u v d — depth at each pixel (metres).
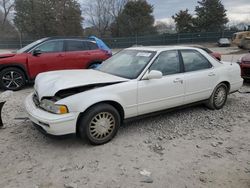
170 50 5.15
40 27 51.41
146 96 4.65
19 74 8.28
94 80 4.33
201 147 4.29
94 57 9.31
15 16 53.44
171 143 4.42
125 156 3.98
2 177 3.47
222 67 5.95
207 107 6.04
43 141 4.45
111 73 4.93
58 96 4.10
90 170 3.62
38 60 8.41
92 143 4.24
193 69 5.43
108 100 4.23
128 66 4.96
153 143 4.40
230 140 4.57
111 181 3.38
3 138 4.57
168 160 3.88
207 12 55.25
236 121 5.42
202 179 3.44
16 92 8.09
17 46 44.94
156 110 4.89
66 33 52.16
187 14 54.72
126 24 52.53
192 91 5.34
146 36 43.06
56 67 8.72
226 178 3.47
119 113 4.54
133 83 4.49
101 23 55.59
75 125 4.02
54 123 3.86
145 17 52.56
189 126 5.11
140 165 3.74
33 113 4.12
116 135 4.66
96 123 4.20
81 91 4.15
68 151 4.12
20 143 4.39
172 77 4.98
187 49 5.45
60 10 51.94
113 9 54.81
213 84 5.74
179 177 3.47
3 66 8.05
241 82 6.44
